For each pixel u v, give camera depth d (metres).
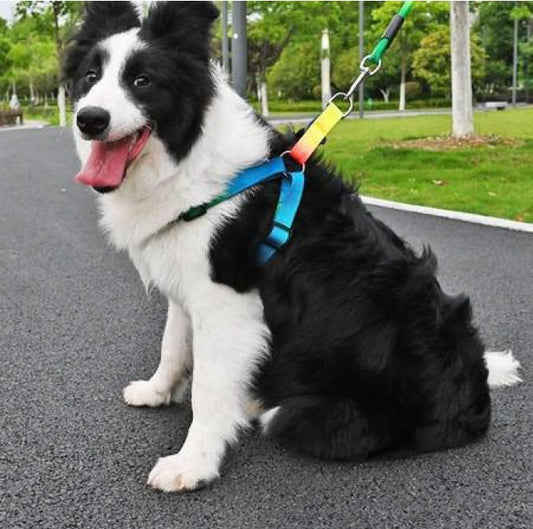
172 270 1.15
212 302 1.13
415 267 1.15
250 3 12.06
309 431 1.14
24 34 16.20
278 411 1.16
